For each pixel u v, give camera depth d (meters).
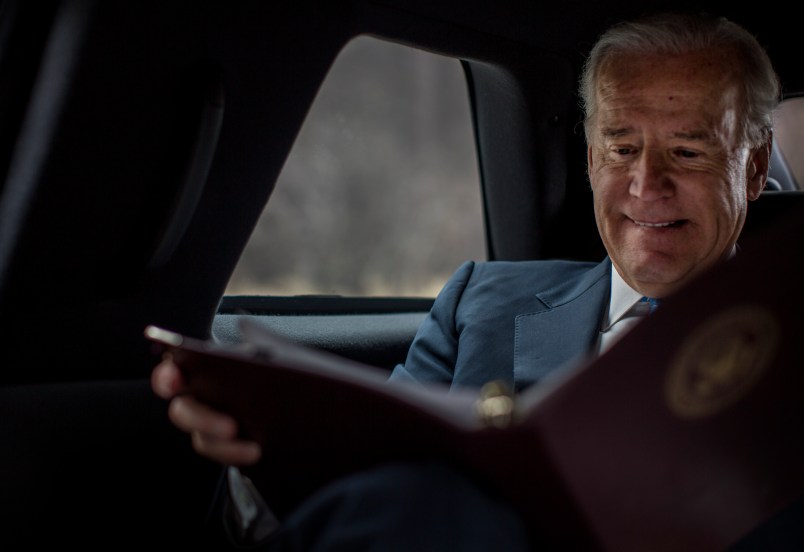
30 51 1.45
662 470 0.93
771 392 0.98
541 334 1.75
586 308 1.74
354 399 0.96
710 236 1.63
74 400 1.65
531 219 2.48
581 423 0.84
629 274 1.68
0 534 1.51
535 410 0.83
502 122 2.39
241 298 2.18
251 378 1.04
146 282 1.71
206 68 1.62
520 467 0.88
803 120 2.32
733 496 1.03
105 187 1.58
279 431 1.12
